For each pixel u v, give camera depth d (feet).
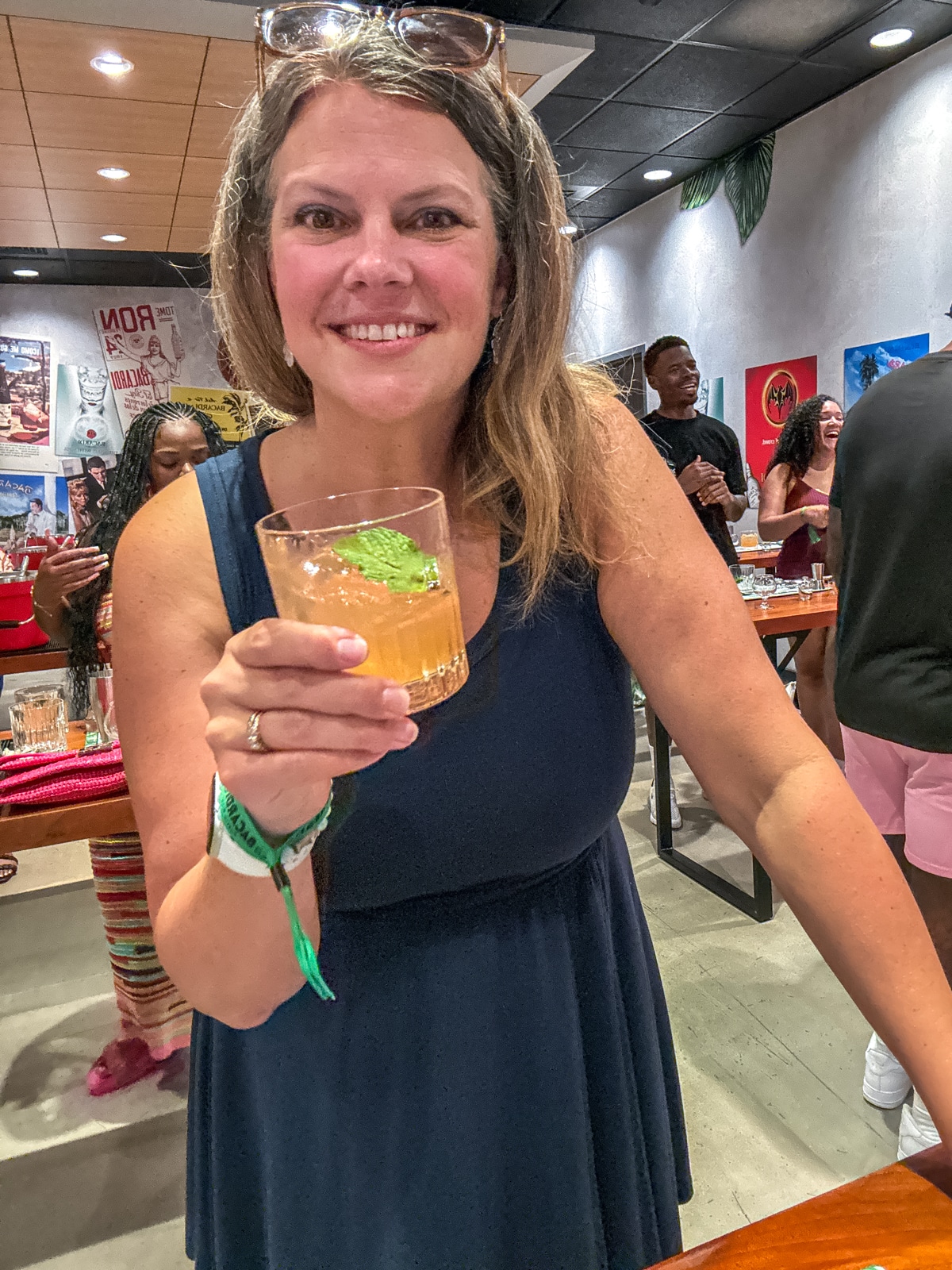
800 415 12.90
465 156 2.28
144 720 2.40
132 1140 6.35
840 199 16.11
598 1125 3.00
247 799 1.63
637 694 15.23
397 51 2.14
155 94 12.17
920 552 5.19
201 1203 3.20
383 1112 2.71
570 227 2.70
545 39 12.47
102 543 6.76
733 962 8.15
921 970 2.34
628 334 23.36
